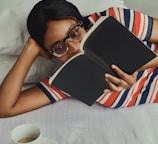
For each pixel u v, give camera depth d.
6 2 1.22
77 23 0.96
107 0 1.25
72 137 0.94
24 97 1.08
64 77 0.95
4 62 1.19
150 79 1.12
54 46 0.96
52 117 1.04
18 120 1.04
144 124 0.98
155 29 1.07
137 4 1.63
